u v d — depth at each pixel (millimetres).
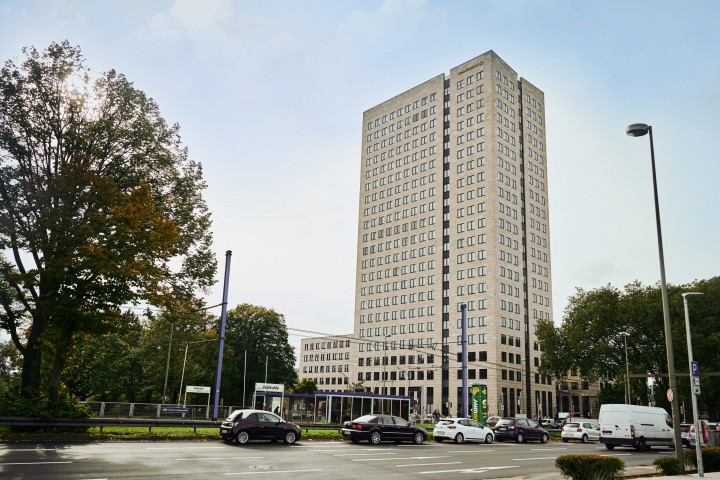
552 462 23891
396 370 122125
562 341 66000
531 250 118562
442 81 128625
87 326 27172
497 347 103750
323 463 19719
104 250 26438
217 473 15922
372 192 140750
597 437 44406
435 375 113562
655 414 35719
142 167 33062
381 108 143500
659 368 58094
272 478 15398
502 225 112625
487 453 27625
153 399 72750
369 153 144250
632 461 26250
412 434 31578
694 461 19906
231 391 82062
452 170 121625
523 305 112750
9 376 61438
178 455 20141
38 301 27406
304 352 182625
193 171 35781
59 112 30172
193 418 38062
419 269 123562
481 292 109062
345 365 165500
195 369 72438
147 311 30766
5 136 28547
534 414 107500
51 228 26531
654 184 21125
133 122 32281
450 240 118188
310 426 37375
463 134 121188
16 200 27938
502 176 115438
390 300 128500
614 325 59938
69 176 27031
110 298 27344
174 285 33094
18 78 29500
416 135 132375
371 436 29766
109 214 27562
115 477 14359
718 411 64938
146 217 27875
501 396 101562
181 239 33531
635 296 58438
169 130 34562
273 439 26812
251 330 83312
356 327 135000
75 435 25531
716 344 50906
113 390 68250
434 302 118125
